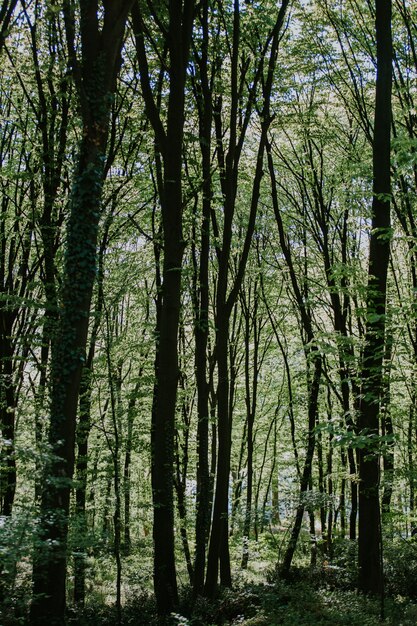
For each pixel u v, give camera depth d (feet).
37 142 54.85
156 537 44.65
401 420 56.44
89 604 49.03
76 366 34.63
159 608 43.16
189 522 63.21
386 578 48.57
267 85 52.08
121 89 58.39
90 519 61.62
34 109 49.52
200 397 48.88
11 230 57.36
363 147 62.34
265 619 40.11
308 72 61.05
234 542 72.49
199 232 58.13
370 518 43.19
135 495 73.15
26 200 57.62
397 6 49.32
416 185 46.98
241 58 55.06
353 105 58.23
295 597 47.29
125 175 58.80
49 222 49.78
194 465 82.38
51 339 46.11
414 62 49.42
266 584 52.75
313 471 85.05
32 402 49.06
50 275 49.29
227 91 56.49
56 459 28.37
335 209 69.67
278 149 69.51
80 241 35.06
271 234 80.28
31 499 44.42
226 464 48.60
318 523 103.81
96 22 35.83
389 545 55.62
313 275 77.82
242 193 76.02
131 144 59.57
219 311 49.21
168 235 46.65
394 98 56.49
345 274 41.39
